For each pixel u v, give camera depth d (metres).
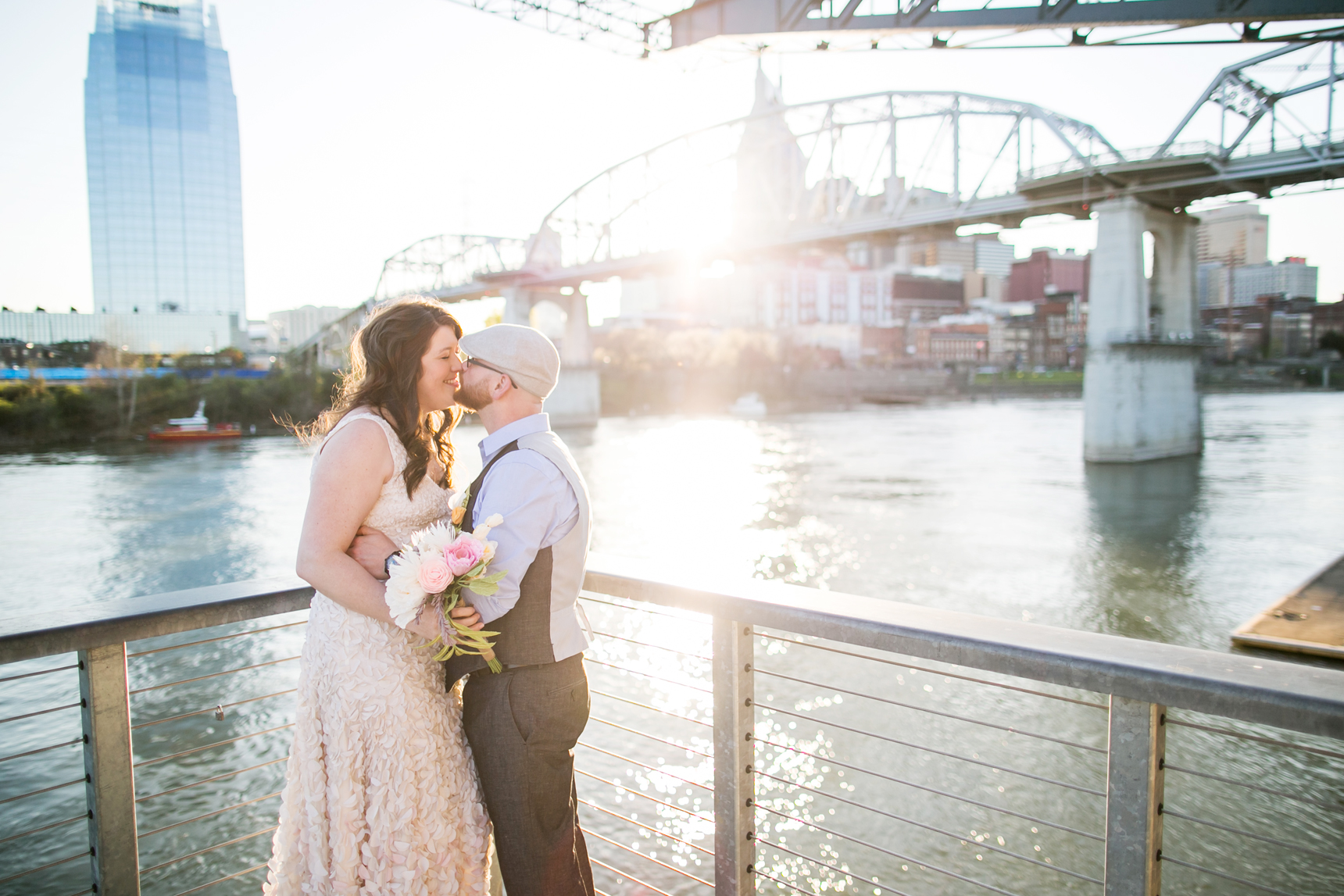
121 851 1.99
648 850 10.18
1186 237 57.66
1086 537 30.59
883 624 1.73
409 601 1.69
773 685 16.09
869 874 9.73
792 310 199.12
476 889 1.99
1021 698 15.18
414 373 1.89
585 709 1.94
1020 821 10.89
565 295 94.75
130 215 160.00
